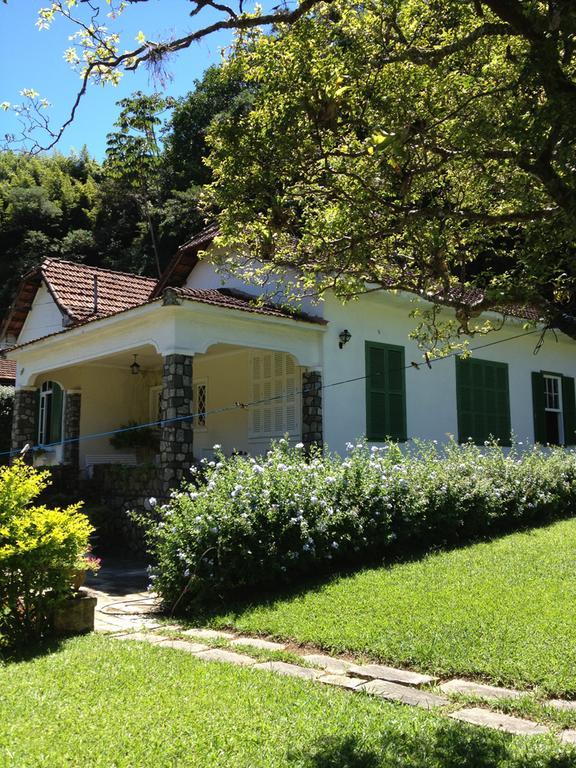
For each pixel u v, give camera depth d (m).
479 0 4.66
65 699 4.83
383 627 6.33
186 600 7.96
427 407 14.82
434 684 5.15
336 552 8.76
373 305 14.06
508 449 16.41
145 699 4.80
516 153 5.53
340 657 5.86
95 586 9.65
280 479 8.72
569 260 5.66
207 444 15.41
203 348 11.55
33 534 6.68
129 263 36.28
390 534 9.30
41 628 6.76
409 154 5.89
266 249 6.24
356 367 13.62
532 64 4.66
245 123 5.75
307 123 5.61
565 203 4.88
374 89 5.95
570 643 5.64
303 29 5.56
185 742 4.08
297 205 6.57
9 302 36.25
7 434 20.91
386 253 6.40
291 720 4.42
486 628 6.11
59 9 5.55
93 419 16.28
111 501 13.17
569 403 18.42
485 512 10.73
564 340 18.16
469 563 8.72
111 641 6.52
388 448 11.43
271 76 5.58
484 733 4.19
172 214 32.94
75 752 3.96
